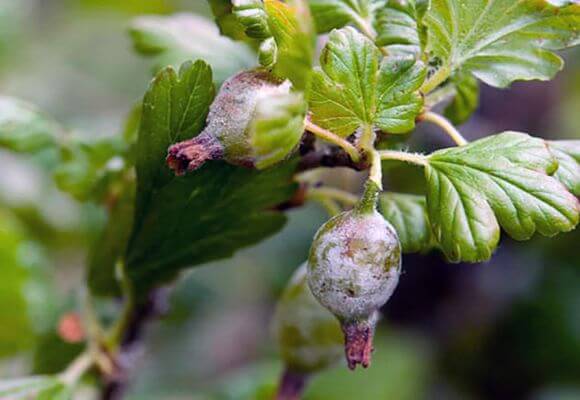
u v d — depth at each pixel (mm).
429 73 192
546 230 173
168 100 185
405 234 194
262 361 401
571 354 380
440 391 386
